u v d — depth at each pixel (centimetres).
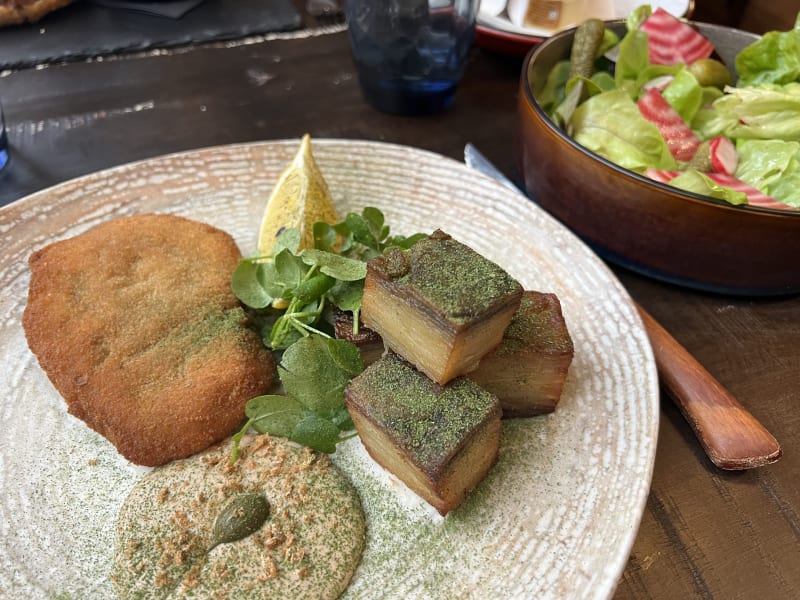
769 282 28
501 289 20
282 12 49
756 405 25
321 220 27
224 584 19
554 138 29
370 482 22
